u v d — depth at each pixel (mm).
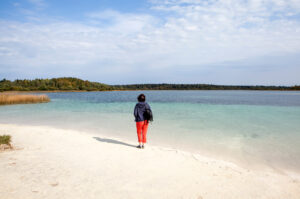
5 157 4621
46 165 4219
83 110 18453
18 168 3914
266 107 20828
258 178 4129
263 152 6160
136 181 3609
